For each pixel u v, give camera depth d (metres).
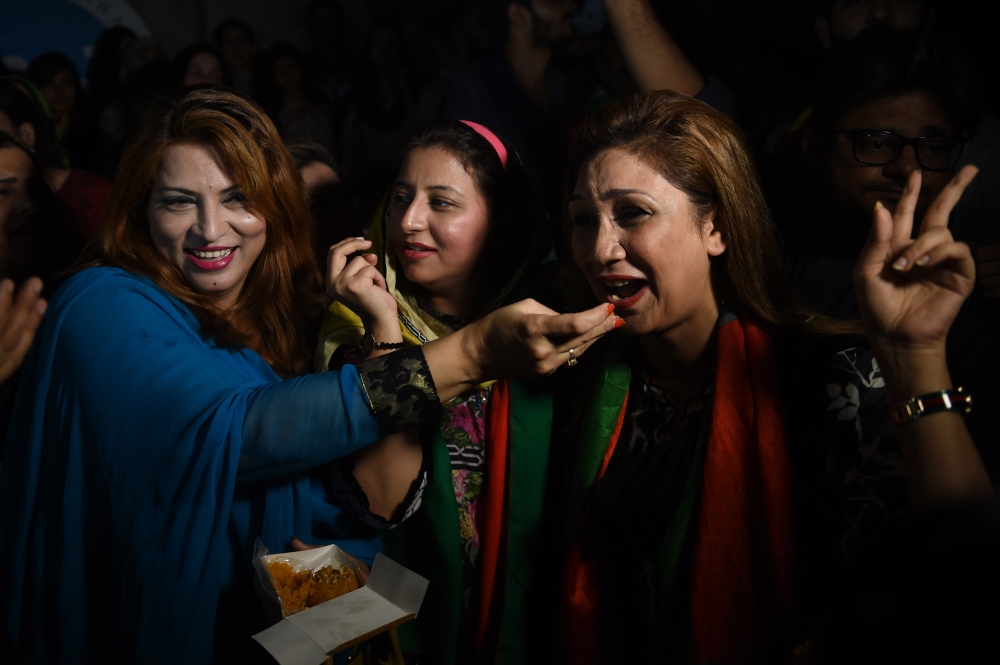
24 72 3.75
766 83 2.36
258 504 1.27
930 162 1.36
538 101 2.71
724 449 1.10
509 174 1.43
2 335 1.18
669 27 2.38
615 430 1.24
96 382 1.17
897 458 0.99
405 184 1.37
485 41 3.17
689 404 1.20
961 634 0.99
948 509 0.90
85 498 1.20
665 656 1.17
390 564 1.07
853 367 1.05
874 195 1.40
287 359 1.45
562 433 1.35
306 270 1.46
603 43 2.64
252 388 1.22
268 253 1.41
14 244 1.68
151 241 1.33
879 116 1.36
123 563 1.17
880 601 1.03
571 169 1.21
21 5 4.43
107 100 4.00
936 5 1.83
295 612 1.07
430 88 3.61
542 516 1.33
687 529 1.13
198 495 1.14
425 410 1.14
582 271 1.23
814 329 1.12
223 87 1.34
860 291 0.95
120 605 1.18
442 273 1.38
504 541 1.32
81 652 1.21
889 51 1.36
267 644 0.95
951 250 0.89
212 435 1.14
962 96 1.35
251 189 1.29
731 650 1.08
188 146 1.26
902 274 0.94
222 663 1.25
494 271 1.48
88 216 2.29
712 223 1.12
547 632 1.35
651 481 1.17
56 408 1.21
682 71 2.15
